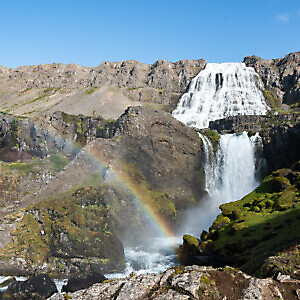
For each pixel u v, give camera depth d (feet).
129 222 186.09
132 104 444.14
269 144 237.66
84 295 71.26
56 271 143.02
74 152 305.53
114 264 148.77
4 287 118.11
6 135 308.60
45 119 318.45
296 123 232.12
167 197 215.51
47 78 584.81
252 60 496.23
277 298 61.11
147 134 227.81
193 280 64.69
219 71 465.06
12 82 596.29
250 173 241.35
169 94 472.85
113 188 190.08
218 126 298.56
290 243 94.68
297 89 403.54
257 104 391.04
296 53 476.54
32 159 302.04
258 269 85.15
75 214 165.68
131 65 561.43
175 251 158.30
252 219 128.06
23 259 145.89
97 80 539.29
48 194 182.70
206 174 243.40
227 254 115.85
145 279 69.92
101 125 315.17
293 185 145.89
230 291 62.18
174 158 230.07
